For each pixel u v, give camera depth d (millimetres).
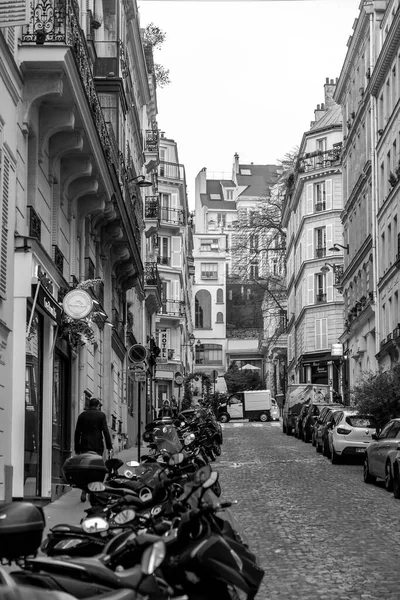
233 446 42125
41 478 19438
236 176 164625
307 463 31109
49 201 21109
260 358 135625
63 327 20969
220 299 136375
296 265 88188
